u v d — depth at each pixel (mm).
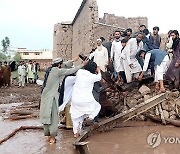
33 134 7332
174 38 8438
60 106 6793
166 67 8531
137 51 9102
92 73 6891
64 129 7734
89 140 6523
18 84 23875
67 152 5684
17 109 11398
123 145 6074
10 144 6418
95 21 16547
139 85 8930
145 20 19422
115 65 9391
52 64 6621
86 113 6582
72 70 6660
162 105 7875
